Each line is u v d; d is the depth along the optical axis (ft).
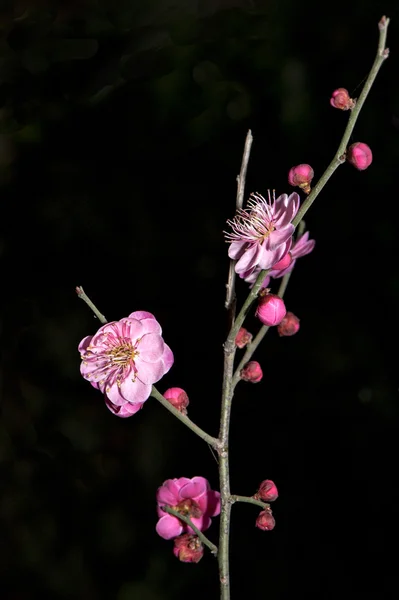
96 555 3.64
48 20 4.47
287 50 3.86
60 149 4.32
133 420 3.95
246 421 3.56
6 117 4.39
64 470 3.92
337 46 3.68
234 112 3.95
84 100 4.34
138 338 2.12
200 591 3.40
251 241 2.15
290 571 3.27
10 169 4.37
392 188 3.46
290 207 2.14
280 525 3.35
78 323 4.14
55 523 3.77
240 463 3.49
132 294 4.04
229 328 2.18
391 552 3.15
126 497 3.78
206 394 3.77
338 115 3.59
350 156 2.09
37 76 4.40
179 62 4.16
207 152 3.99
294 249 2.19
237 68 4.00
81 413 4.04
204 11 4.27
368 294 3.46
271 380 3.55
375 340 3.41
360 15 3.64
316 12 3.77
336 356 3.45
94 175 4.24
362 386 3.37
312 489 3.35
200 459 3.73
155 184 4.10
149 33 4.33
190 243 4.00
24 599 3.56
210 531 3.41
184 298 3.95
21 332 4.17
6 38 4.46
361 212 3.51
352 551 3.22
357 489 3.27
